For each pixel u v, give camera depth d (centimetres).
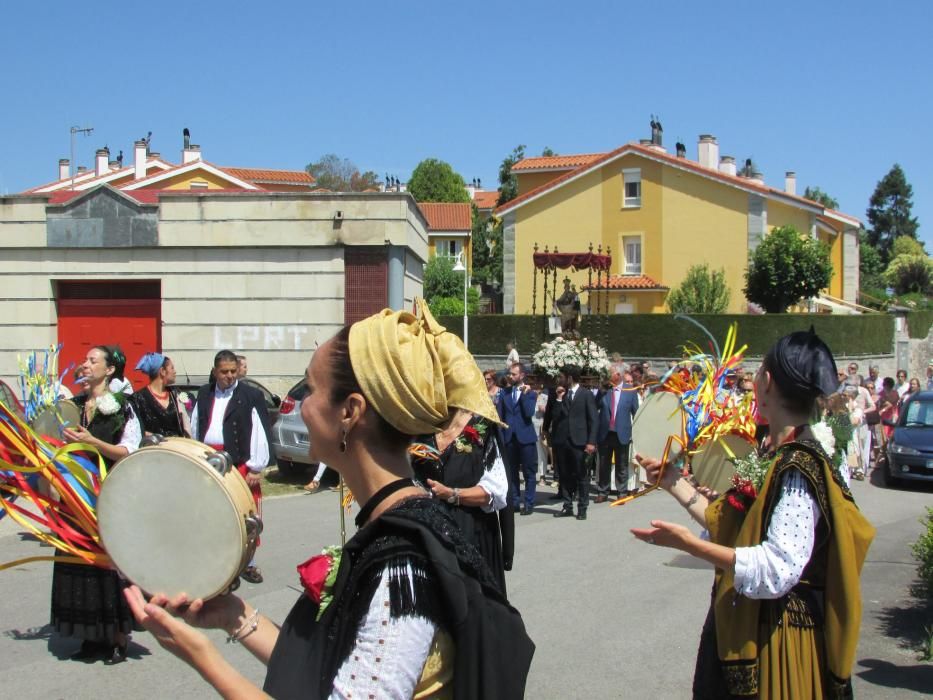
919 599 763
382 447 183
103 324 1678
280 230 1617
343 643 163
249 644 190
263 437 790
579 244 4078
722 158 4678
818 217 4269
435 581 165
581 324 2950
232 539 171
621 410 1299
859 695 539
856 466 1591
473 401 200
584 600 737
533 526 1088
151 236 1633
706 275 3700
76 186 4041
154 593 175
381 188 7194
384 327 182
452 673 170
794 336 274
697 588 777
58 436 557
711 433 336
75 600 563
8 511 198
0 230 1650
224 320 1634
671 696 531
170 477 174
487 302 5072
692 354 410
